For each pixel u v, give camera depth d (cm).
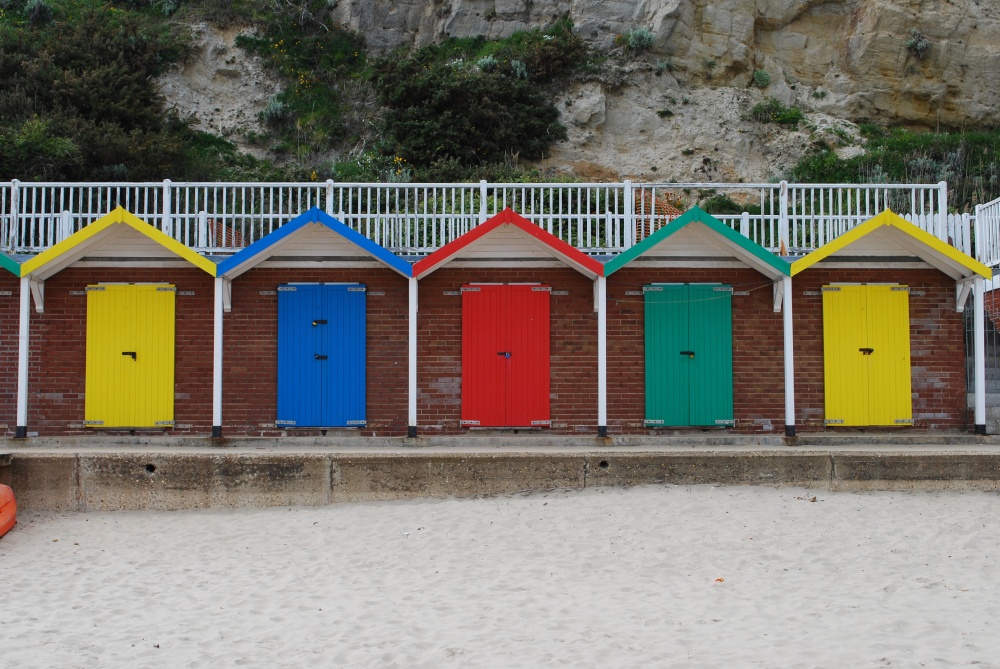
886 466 1229
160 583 931
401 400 1439
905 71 3688
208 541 1078
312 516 1156
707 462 1238
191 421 1427
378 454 1220
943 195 1592
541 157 3341
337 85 3697
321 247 1445
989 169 3278
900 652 672
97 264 1440
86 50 3341
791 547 1002
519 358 1438
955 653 666
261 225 1527
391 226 1573
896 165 3272
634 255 1368
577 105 3453
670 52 3622
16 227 1553
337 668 677
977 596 832
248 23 3825
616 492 1208
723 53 3650
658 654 685
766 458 1236
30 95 3048
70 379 1427
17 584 933
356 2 3928
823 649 684
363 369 1438
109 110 3116
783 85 3653
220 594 888
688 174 3362
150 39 3531
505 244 1440
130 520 1166
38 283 1421
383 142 3306
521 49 3616
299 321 1441
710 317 1447
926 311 1452
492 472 1224
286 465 1217
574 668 661
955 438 1409
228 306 1429
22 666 696
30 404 1422
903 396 1439
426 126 3238
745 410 1437
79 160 2725
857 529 1059
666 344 1440
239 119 3553
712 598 845
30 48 3250
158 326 1436
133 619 816
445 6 3859
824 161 3322
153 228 1355
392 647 718
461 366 1434
